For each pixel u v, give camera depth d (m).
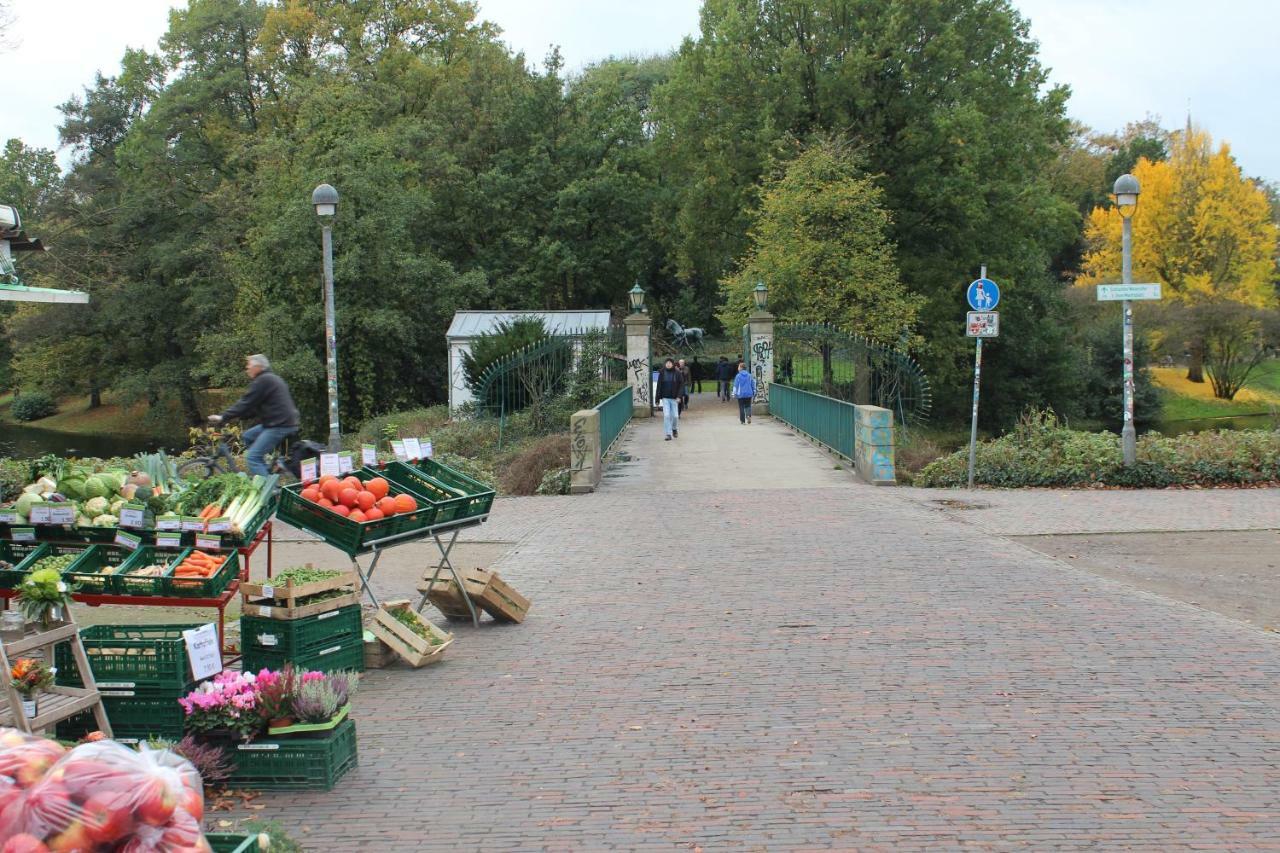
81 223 45.16
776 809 5.18
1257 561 11.02
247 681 5.77
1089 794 5.26
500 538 13.16
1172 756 5.73
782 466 19.53
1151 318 50.91
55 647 5.80
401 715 6.72
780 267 35.75
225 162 45.50
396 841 4.93
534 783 5.59
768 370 31.55
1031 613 8.83
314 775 5.55
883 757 5.80
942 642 7.99
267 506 7.72
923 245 41.47
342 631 7.37
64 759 3.37
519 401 27.27
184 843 3.36
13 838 3.18
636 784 5.53
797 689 6.98
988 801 5.20
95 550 7.17
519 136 49.56
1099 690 6.85
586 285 49.81
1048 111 41.59
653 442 24.00
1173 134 58.84
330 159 38.25
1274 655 7.60
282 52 45.81
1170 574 10.45
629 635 8.43
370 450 9.00
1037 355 46.09
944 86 38.66
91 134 51.44
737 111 40.19
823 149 36.22
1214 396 55.00
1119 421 50.53
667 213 49.50
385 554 12.30
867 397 26.61
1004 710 6.50
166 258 42.88
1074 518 13.61
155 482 8.41
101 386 49.41
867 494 15.98
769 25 40.59
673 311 55.56
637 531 13.23
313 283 38.88
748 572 10.60
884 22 38.06
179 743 5.46
